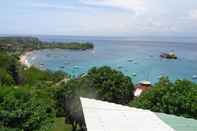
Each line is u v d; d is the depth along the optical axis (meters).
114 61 192.12
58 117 39.69
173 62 185.62
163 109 26.95
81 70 149.88
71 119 34.47
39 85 60.38
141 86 70.19
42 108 23.12
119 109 18.77
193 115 25.88
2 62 90.12
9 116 20.55
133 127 15.56
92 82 40.94
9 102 21.19
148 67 160.00
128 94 42.31
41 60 194.88
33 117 21.41
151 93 29.03
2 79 64.81
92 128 14.99
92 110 18.08
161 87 28.89
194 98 26.20
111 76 41.56
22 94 22.83
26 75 92.31
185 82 28.89
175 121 17.27
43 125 21.83
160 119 17.39
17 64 98.88
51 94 41.22
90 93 39.81
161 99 27.86
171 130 15.43
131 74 134.12
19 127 20.77
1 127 19.95
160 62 185.00
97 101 20.47
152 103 28.30
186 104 26.06
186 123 16.97
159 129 15.47
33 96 24.45
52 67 160.75
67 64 174.75
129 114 17.89
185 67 159.88
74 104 34.94
